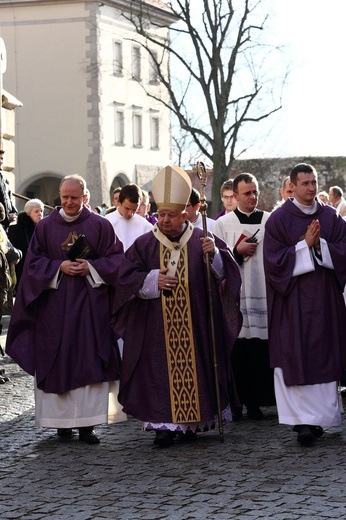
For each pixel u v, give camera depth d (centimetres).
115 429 1183
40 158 6031
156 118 6569
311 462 984
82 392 1113
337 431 1141
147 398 1091
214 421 1116
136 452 1052
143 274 1092
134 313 1104
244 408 1330
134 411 1095
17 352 1135
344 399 1373
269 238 1109
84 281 1130
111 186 6181
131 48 6244
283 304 1102
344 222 1126
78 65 5934
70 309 1121
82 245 1118
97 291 1127
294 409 1084
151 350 1093
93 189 5981
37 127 6028
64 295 1125
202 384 1090
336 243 1114
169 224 1093
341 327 1105
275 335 1107
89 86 5934
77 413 1113
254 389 1231
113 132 6125
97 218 1149
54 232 1142
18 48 6006
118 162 6188
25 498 880
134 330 1102
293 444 1073
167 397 1087
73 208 1138
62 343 1116
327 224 1119
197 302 1096
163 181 1091
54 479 943
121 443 1101
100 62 5944
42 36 5978
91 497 877
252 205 1268
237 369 1234
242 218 1270
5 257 1527
